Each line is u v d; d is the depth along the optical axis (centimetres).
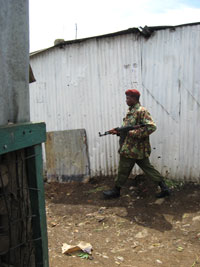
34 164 167
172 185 473
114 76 509
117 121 519
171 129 482
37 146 169
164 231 359
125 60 497
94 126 536
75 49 529
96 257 302
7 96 155
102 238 351
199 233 345
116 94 513
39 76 566
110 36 500
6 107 154
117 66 504
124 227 377
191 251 311
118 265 285
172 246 324
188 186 469
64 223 400
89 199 473
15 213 163
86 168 543
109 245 333
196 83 459
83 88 535
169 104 478
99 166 539
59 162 560
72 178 552
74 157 550
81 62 529
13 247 157
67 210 441
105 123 528
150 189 468
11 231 162
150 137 495
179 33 458
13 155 160
